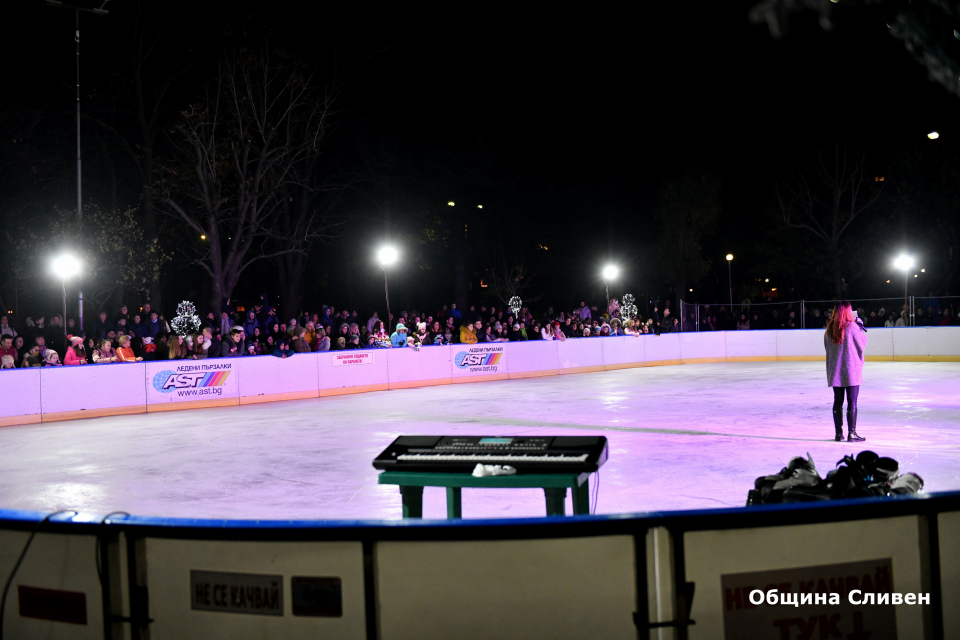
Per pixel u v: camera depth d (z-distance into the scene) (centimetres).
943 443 988
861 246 3441
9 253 2128
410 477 472
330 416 1455
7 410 1452
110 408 1573
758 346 2642
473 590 230
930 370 2067
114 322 2536
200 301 3769
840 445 993
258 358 1766
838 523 233
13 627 267
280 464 976
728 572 230
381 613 234
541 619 230
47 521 258
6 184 2284
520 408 1496
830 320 1016
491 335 2350
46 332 1755
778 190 3697
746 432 1125
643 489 772
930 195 3209
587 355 2414
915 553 237
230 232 3067
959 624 238
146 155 2825
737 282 3941
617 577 230
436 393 1850
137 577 251
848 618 234
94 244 2031
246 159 2642
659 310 3497
